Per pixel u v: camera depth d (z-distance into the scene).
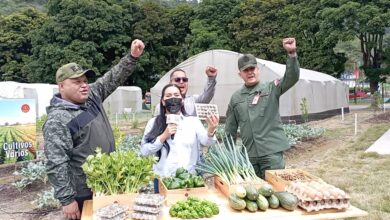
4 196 7.11
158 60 41.00
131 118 24.20
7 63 42.81
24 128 9.07
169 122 3.48
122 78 3.77
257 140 4.17
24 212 6.18
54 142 3.00
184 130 3.70
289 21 31.38
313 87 19.22
